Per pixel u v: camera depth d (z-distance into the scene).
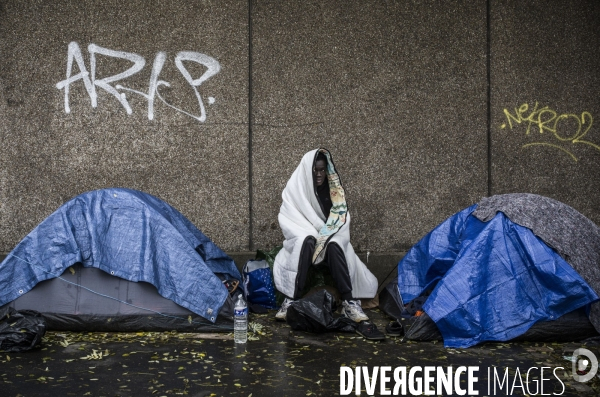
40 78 6.45
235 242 6.62
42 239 5.21
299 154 6.62
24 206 6.48
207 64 6.53
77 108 6.48
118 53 6.48
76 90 6.47
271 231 6.63
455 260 5.17
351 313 5.43
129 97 6.50
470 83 6.73
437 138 6.72
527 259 5.07
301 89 6.59
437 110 6.71
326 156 5.67
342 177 6.66
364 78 6.63
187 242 5.26
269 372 4.26
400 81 6.66
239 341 4.93
